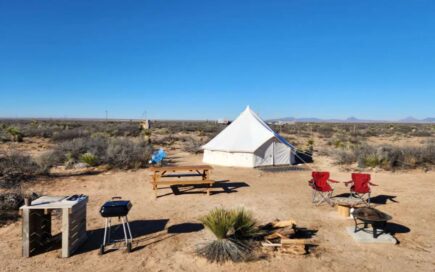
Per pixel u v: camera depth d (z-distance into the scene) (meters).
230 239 6.66
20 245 6.93
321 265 6.11
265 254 6.49
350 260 6.32
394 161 17.48
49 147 25.59
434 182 13.74
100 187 12.52
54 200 6.71
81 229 7.00
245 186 13.09
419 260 6.36
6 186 11.41
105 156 17.14
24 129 40.31
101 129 44.97
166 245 7.00
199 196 11.34
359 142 32.38
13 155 14.73
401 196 11.34
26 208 6.32
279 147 18.89
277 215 9.14
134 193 11.70
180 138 36.12
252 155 17.97
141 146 22.00
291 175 15.73
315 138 41.62
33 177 13.58
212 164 18.98
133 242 7.17
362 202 10.51
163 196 11.30
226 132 19.83
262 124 19.69
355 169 17.09
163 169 11.48
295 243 6.64
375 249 6.85
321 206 10.09
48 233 7.09
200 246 6.80
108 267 6.01
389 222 8.60
